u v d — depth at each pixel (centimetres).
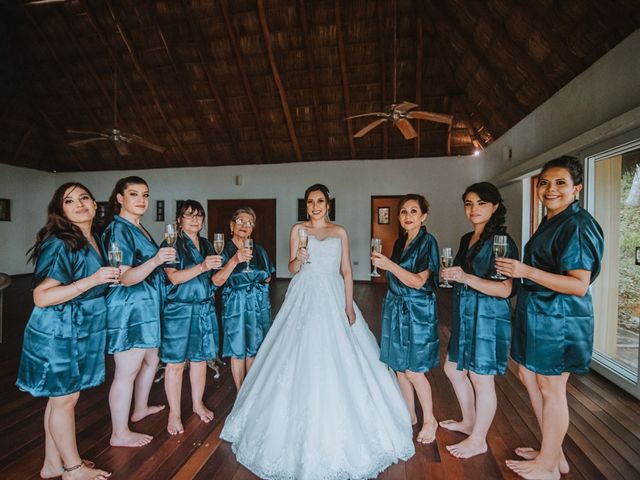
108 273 148
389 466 177
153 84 718
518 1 378
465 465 179
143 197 197
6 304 584
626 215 296
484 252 183
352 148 795
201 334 214
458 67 590
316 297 194
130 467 177
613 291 309
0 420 228
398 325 194
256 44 636
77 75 730
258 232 872
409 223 197
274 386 182
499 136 622
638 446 198
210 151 851
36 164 926
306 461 157
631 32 280
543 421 167
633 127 262
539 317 159
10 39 686
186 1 589
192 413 236
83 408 245
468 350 184
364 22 591
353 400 177
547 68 402
